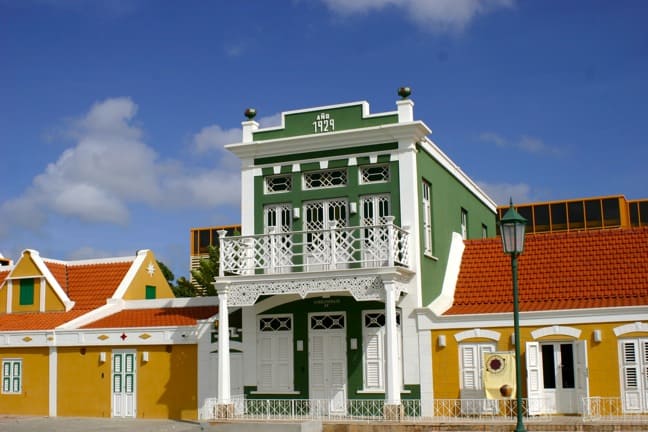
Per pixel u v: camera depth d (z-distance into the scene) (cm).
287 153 2348
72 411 2459
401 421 1942
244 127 2402
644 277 2091
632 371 1936
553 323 2009
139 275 2897
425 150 2356
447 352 2106
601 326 1972
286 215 2345
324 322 2256
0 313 2847
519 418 1484
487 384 2014
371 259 2170
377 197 2255
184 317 2486
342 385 2203
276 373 2275
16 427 2155
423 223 2291
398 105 2250
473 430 1838
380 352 2181
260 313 2319
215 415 2142
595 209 4869
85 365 2467
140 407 2381
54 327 2534
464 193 2794
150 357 2395
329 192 2294
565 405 1989
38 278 2817
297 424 1952
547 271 2234
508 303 2172
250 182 2380
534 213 4978
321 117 2331
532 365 2003
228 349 2194
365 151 2269
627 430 1741
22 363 2552
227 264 2209
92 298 2791
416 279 2169
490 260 2383
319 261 2250
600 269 2172
